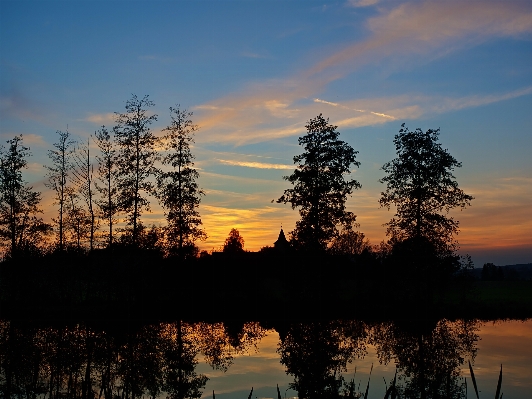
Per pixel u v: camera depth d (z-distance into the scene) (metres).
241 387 15.85
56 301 42.00
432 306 40.28
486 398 14.23
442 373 17.55
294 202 42.62
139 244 41.28
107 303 42.09
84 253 43.16
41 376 17.09
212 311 40.28
